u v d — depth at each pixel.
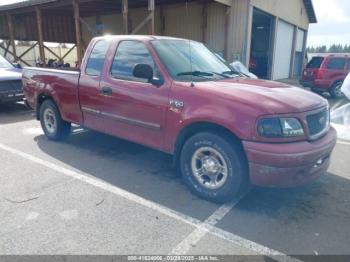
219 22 14.35
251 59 20.72
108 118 4.47
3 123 7.29
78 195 3.61
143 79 3.97
